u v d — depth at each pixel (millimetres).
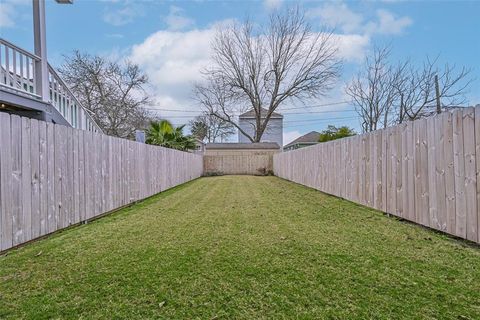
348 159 6879
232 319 1894
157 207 6262
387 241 3475
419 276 2451
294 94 24375
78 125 8195
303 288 2277
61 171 4262
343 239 3586
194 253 3123
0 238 3160
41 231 3797
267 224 4465
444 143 3707
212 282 2408
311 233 3895
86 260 2941
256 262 2838
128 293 2234
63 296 2191
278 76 24578
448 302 2025
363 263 2766
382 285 2299
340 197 7371
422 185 4168
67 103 7754
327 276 2486
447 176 3656
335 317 1884
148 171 8008
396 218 4820
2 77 5504
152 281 2436
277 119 34656
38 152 3787
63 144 4328
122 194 6348
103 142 5570
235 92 25500
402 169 4680
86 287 2338
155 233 4000
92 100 18562
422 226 4191
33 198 3672
